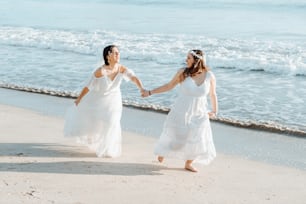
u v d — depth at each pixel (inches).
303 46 729.6
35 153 272.2
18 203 196.5
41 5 1582.2
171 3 1557.6
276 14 1239.5
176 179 237.3
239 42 775.1
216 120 370.0
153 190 219.5
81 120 272.5
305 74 551.8
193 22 1094.4
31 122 348.8
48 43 750.5
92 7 1509.6
